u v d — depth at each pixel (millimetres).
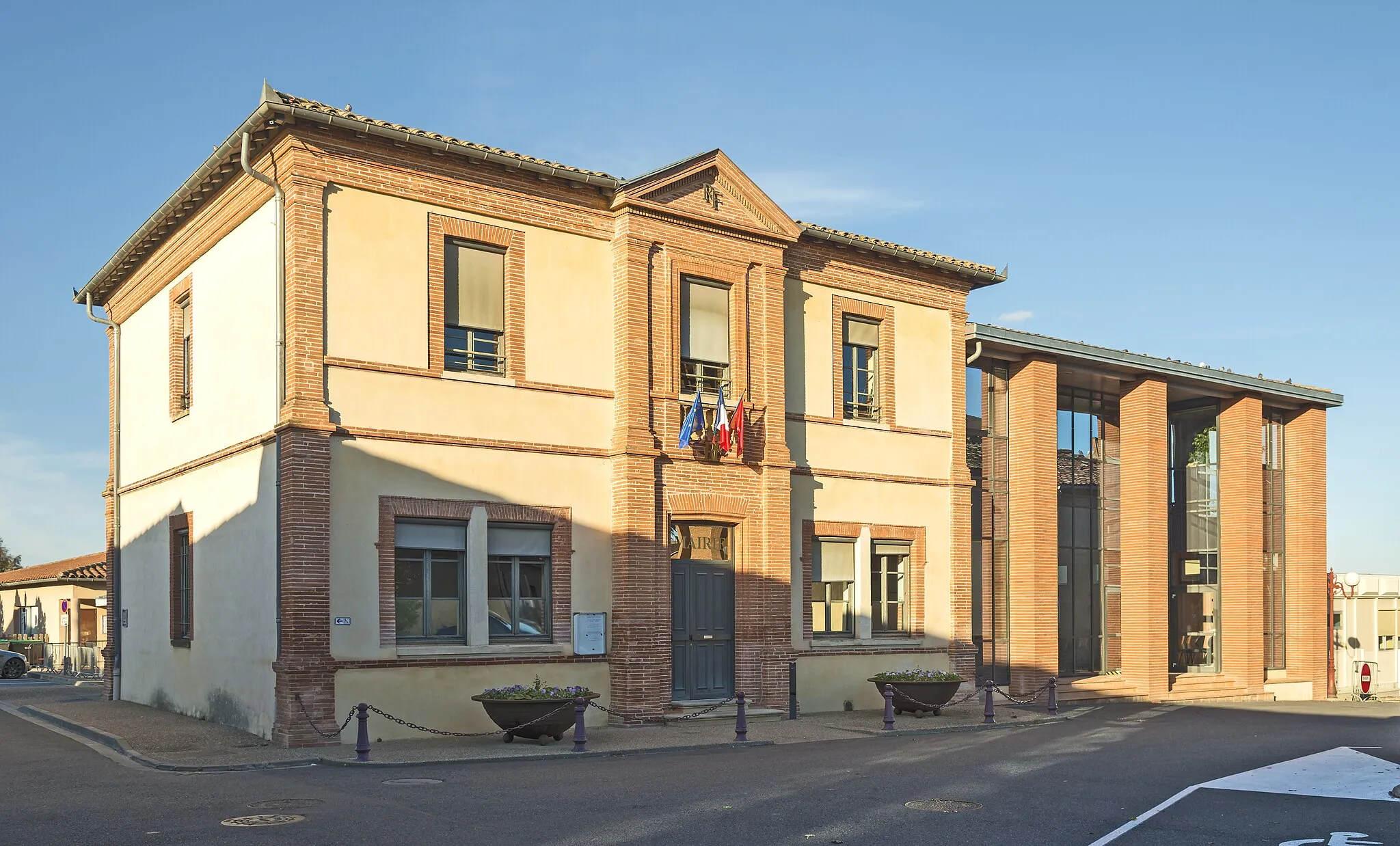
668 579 21031
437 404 19109
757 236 22828
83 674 39188
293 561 17391
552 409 20375
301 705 17234
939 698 23047
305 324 17875
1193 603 34625
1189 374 31641
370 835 10703
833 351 24500
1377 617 44031
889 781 14383
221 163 19312
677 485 21344
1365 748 18844
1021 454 28453
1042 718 23250
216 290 20828
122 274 25328
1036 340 28062
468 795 12938
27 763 15914
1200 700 31188
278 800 12609
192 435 21656
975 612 27516
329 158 18312
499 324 20094
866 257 25078
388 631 18266
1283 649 35469
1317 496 36188
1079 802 13156
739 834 10984
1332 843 11156
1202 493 34719
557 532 20266
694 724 20688
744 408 22375
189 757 15961
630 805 12406
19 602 50156
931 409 25969
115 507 25812
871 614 24594
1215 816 12430
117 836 10633
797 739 19219
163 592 22906
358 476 18188
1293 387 34969
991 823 11789
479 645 19172
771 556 22453
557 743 17906
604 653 20516
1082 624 30297
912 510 25328
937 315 26359
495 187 19984
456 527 19344
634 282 21109
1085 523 30766
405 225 19047
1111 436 31859
